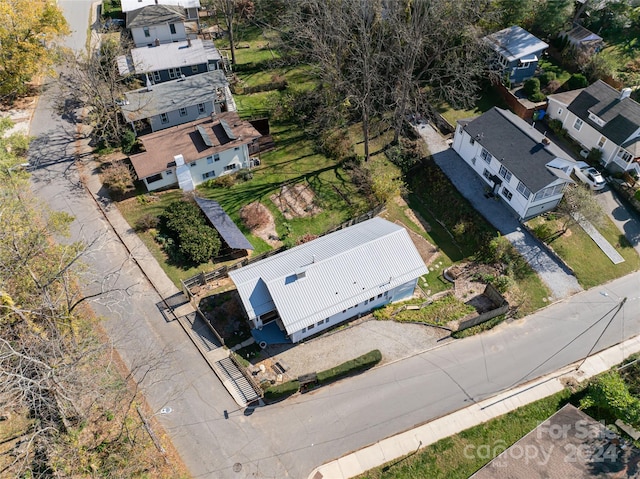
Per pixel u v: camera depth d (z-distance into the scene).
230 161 53.06
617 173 51.69
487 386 37.09
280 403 35.78
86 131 57.25
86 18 75.38
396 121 55.66
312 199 51.62
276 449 33.34
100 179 51.25
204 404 35.31
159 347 38.31
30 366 31.73
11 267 33.34
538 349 39.56
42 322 35.09
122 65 62.00
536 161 47.12
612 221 48.94
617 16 65.06
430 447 33.66
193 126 53.25
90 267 43.22
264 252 45.84
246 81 66.06
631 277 45.03
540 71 63.31
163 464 32.03
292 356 38.38
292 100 61.91
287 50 69.31
